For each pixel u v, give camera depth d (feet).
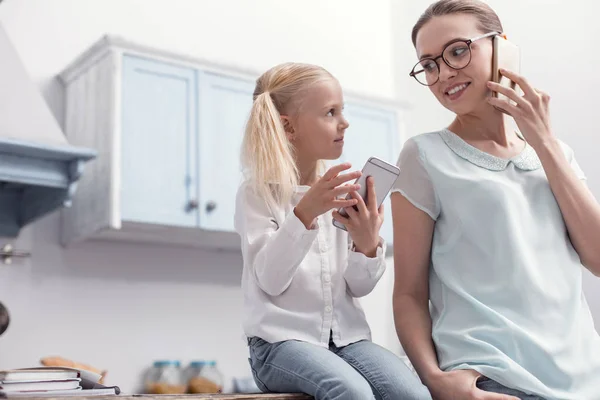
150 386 9.60
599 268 4.83
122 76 9.18
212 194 9.64
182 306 10.41
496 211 4.75
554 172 4.78
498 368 4.40
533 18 9.55
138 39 10.46
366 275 4.70
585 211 4.72
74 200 9.54
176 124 9.52
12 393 3.74
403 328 4.92
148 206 9.09
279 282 4.42
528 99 4.85
